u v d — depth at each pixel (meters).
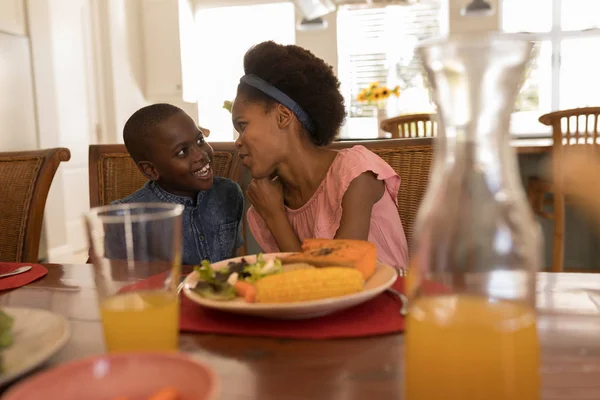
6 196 1.30
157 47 4.95
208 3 5.17
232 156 1.47
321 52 4.98
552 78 4.70
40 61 3.38
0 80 2.99
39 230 1.29
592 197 2.39
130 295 0.50
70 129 3.92
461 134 0.41
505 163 0.41
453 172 0.42
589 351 0.51
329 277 0.61
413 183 1.28
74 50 3.97
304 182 1.21
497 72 0.39
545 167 2.61
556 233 2.46
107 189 1.50
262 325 0.60
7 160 1.33
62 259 3.57
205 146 1.31
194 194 1.34
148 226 0.50
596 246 2.72
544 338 0.54
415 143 1.29
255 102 1.12
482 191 0.41
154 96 5.02
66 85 3.86
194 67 5.21
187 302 0.69
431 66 0.40
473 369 0.36
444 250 0.42
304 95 1.12
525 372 0.37
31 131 3.28
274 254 0.82
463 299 0.42
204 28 5.26
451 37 0.40
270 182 1.24
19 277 0.85
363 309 0.63
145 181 1.49
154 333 0.48
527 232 0.42
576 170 2.38
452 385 0.37
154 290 0.50
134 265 0.50
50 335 0.51
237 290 0.65
